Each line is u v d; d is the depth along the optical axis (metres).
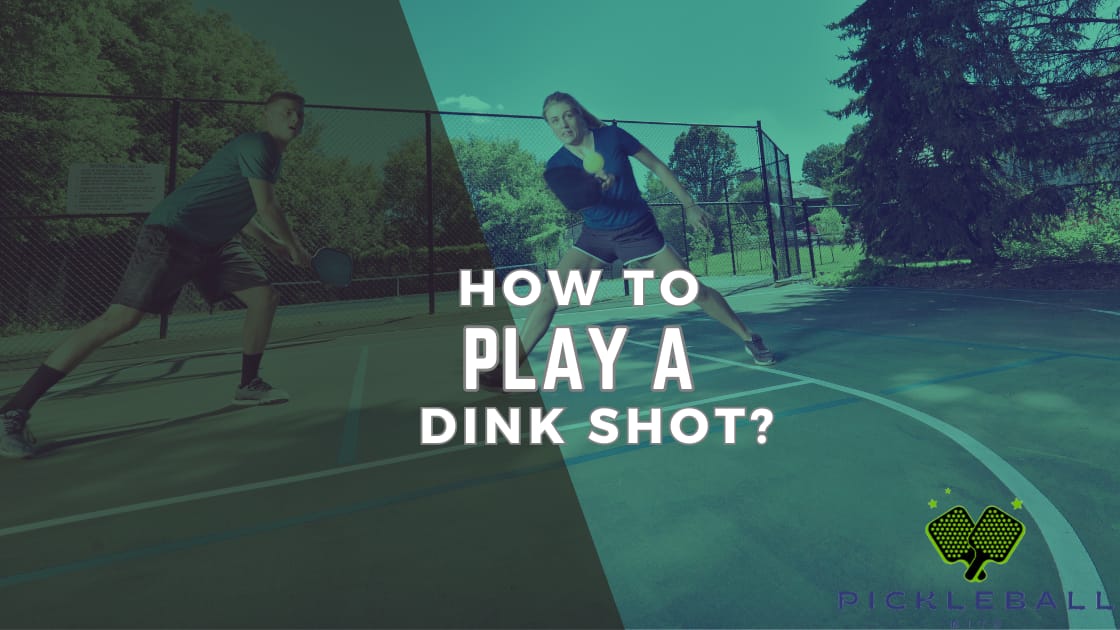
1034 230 11.37
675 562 1.56
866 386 3.53
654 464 2.37
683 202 3.91
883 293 10.22
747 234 22.98
